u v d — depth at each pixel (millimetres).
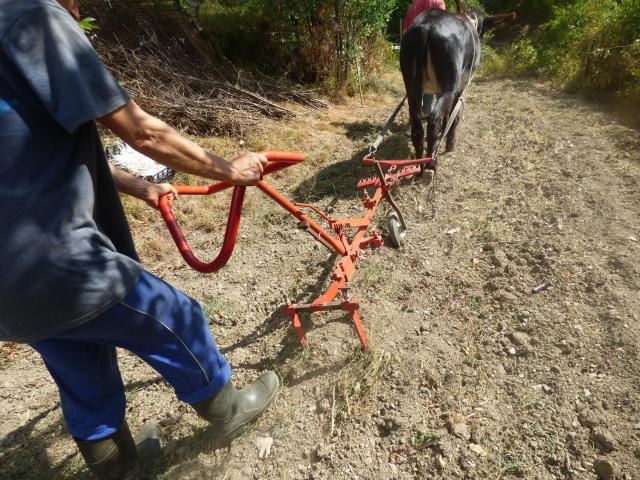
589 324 2984
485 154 5777
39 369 3168
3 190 1471
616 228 3883
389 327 3131
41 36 1442
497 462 2279
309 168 5906
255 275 3938
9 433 2707
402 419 2508
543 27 16344
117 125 1575
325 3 8695
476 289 3475
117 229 1929
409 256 3914
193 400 2123
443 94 4965
